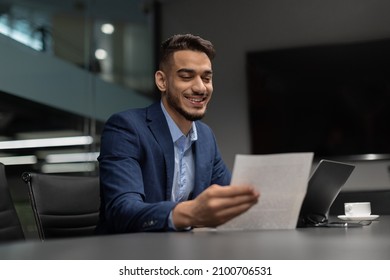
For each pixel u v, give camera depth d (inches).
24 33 136.9
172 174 52.9
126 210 40.8
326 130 159.3
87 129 157.6
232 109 169.0
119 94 173.5
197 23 174.2
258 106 165.2
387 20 159.0
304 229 39.9
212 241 29.1
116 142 49.9
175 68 53.1
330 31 163.6
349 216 55.4
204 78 53.9
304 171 37.4
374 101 155.7
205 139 59.9
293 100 163.0
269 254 23.2
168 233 36.0
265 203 38.7
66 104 149.3
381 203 74.0
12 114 141.0
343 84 159.0
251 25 170.1
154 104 56.8
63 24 152.6
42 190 56.8
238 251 24.2
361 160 155.3
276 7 168.6
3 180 51.3
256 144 164.2
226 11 172.4
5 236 48.3
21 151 141.3
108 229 46.5
